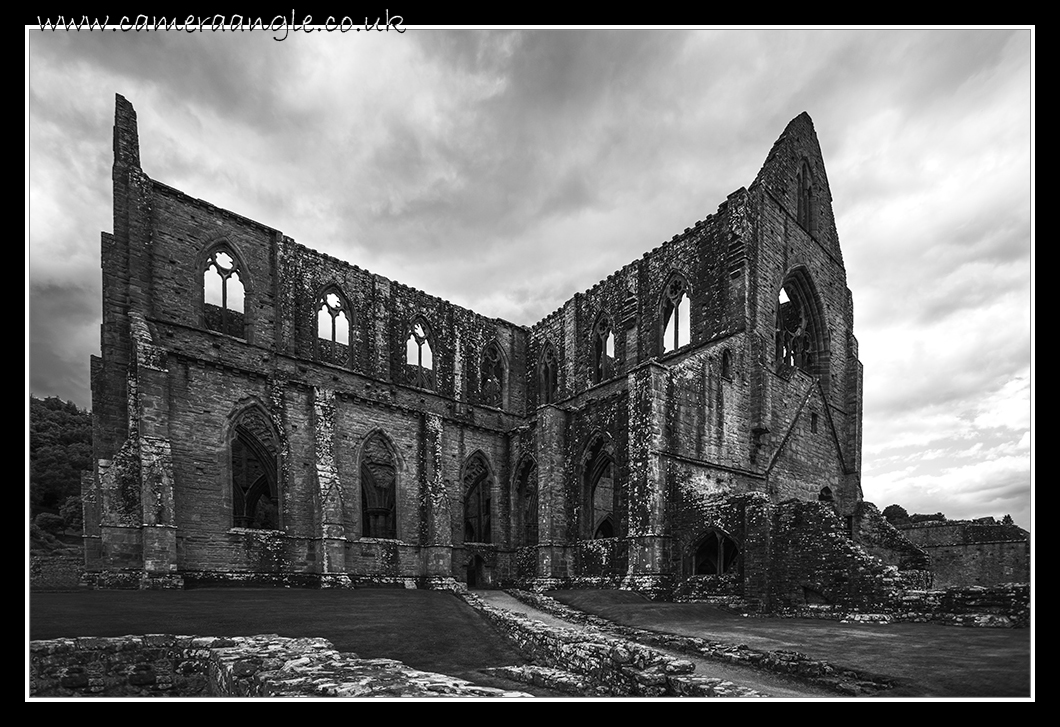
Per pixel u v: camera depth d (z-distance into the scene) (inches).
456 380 2022.6
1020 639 671.1
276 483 1520.7
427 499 1644.9
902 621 861.2
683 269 1706.4
